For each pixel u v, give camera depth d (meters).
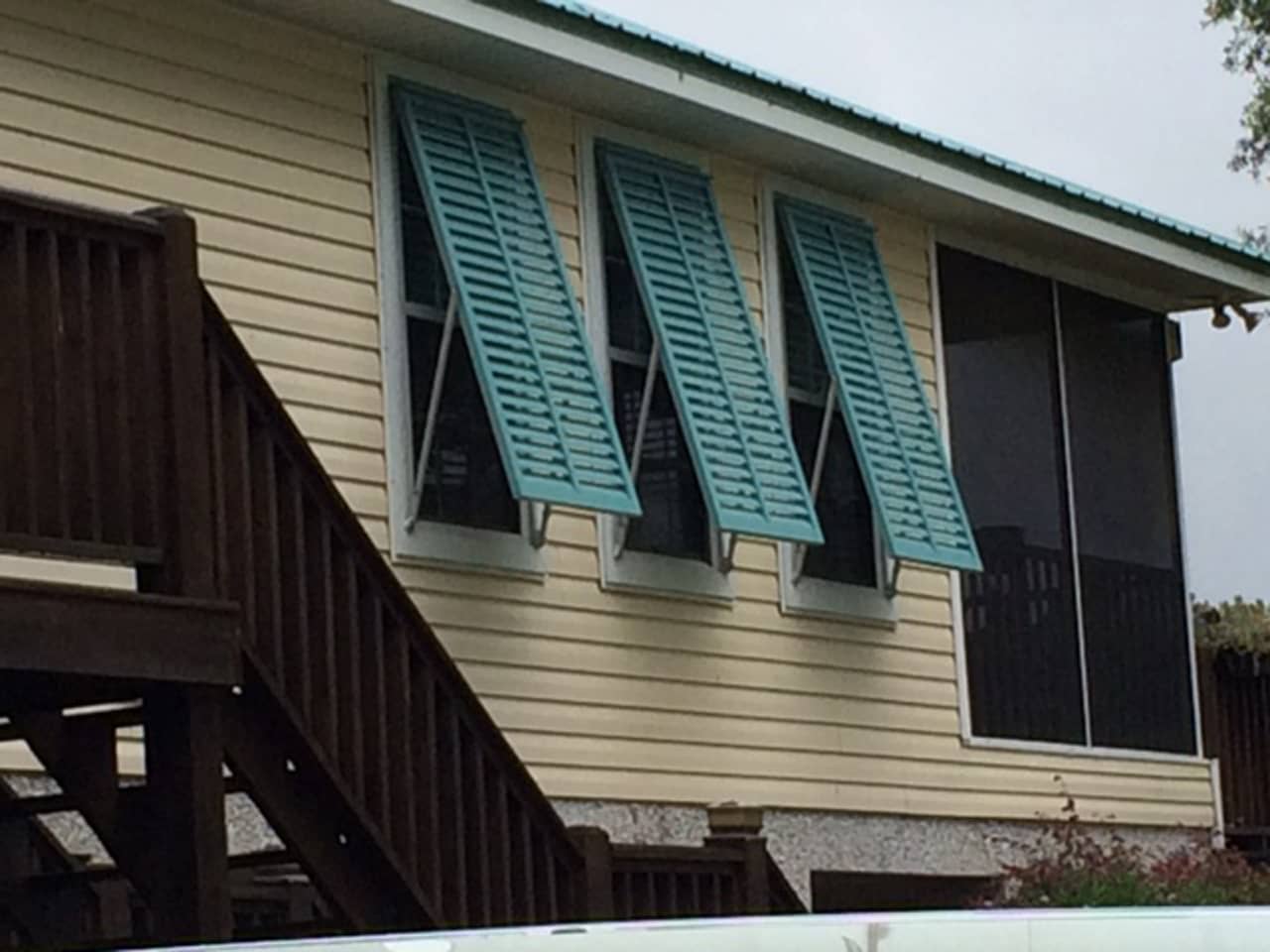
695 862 9.31
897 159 13.58
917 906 14.51
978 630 14.73
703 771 12.56
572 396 11.44
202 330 7.48
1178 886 14.36
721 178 13.23
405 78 11.37
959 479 14.71
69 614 6.82
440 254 11.37
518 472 10.91
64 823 9.38
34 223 6.96
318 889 7.88
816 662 13.42
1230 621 17.75
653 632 12.40
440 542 11.20
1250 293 16.53
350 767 7.79
